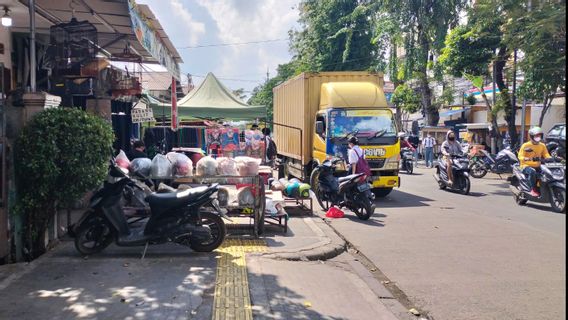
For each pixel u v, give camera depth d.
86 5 8.06
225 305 5.00
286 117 17.91
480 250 7.72
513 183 12.67
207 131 15.67
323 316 4.88
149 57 11.72
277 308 5.02
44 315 4.68
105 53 10.49
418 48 26.55
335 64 32.53
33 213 6.42
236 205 7.97
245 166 7.98
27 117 6.18
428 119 28.56
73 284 5.55
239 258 6.77
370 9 29.44
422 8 25.70
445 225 9.79
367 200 10.34
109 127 6.68
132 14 7.69
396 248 7.93
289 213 10.65
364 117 13.45
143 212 7.49
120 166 7.83
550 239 8.45
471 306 5.32
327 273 6.38
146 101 14.00
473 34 19.81
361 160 11.93
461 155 14.84
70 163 6.14
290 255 7.01
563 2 13.82
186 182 7.89
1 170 5.98
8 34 9.09
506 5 15.11
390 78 28.80
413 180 18.73
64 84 9.12
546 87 15.64
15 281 5.63
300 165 15.34
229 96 15.41
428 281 6.21
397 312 5.16
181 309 4.86
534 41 14.44
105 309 4.84
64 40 8.26
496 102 20.97
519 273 6.49
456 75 21.53
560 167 11.20
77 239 6.63
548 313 5.08
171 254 6.90
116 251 6.97
